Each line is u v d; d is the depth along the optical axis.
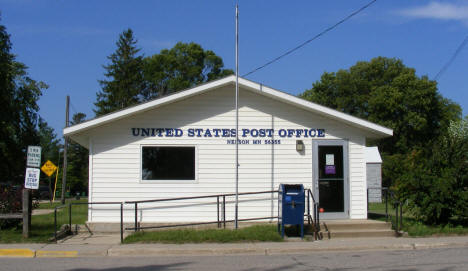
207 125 14.74
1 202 13.53
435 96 46.66
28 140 31.06
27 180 12.92
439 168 14.29
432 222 14.32
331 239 12.69
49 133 57.50
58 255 10.97
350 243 11.93
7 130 29.12
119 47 58.56
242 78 14.09
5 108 29.41
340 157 14.88
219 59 56.38
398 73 48.06
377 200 28.64
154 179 14.55
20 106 30.11
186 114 14.75
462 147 14.41
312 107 14.16
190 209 14.52
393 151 46.75
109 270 9.12
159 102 13.98
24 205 12.74
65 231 13.89
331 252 11.20
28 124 30.86
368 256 10.52
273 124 14.87
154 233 12.55
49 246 11.73
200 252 11.12
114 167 14.48
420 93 44.78
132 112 13.88
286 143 14.84
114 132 14.57
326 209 14.67
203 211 14.53
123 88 57.22
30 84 30.61
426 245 11.77
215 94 14.83
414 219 15.12
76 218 18.11
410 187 14.13
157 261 10.16
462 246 11.91
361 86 48.56
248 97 14.88
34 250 11.10
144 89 59.03
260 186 14.70
